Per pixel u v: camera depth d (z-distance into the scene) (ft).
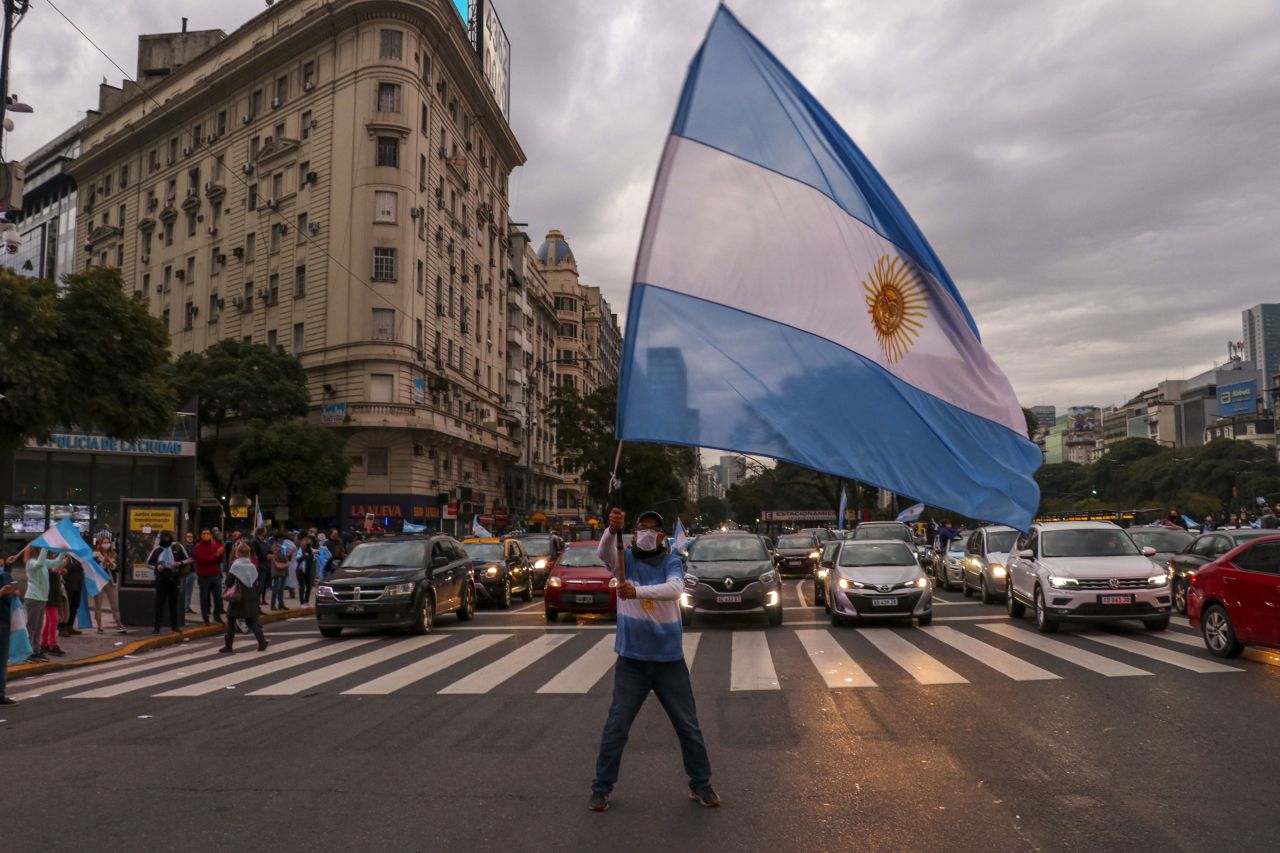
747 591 49.80
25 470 110.52
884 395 19.01
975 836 15.65
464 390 170.81
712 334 17.80
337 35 147.23
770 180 18.81
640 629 17.72
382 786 19.30
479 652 42.37
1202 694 27.76
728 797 18.24
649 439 17.03
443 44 154.20
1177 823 16.08
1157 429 454.81
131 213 188.85
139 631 54.54
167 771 20.84
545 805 17.83
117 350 60.34
